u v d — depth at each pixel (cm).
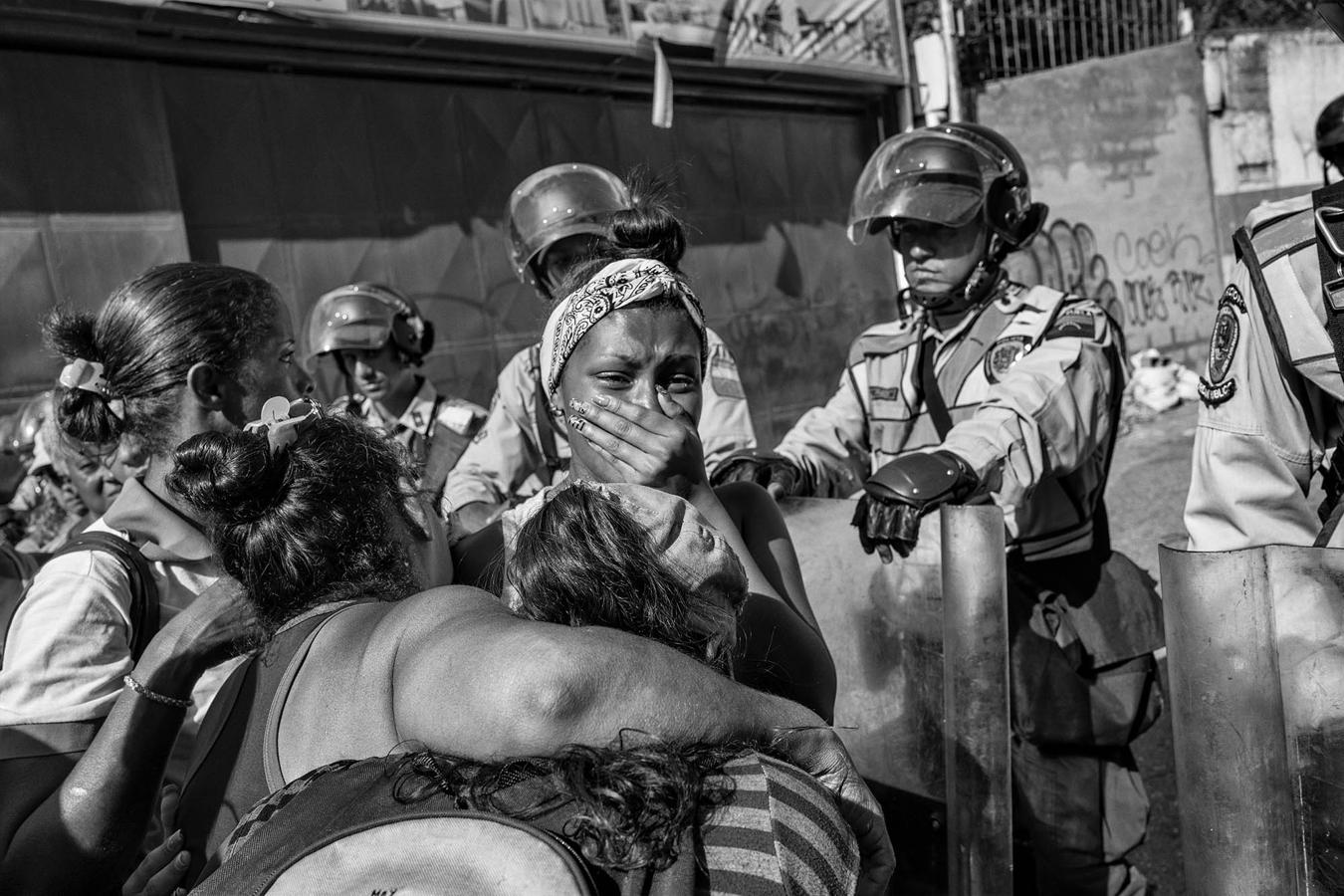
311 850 102
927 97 807
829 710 161
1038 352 244
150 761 147
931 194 254
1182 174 1011
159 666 146
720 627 119
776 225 738
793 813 102
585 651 104
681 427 152
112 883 149
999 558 197
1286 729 145
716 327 701
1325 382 166
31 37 429
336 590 140
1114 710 243
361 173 543
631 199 195
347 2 493
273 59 502
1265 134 1027
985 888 202
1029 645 243
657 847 95
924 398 267
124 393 179
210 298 180
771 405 736
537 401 320
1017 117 1019
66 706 159
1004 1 1018
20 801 153
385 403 422
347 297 410
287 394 188
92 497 248
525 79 593
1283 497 177
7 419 323
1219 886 154
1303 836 145
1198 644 151
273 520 138
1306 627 142
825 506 229
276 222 514
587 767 98
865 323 799
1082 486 247
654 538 116
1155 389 888
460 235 580
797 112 750
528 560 116
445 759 106
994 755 200
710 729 107
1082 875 249
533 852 95
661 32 619
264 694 133
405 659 117
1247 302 176
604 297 156
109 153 455
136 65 464
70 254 445
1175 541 508
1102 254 1047
